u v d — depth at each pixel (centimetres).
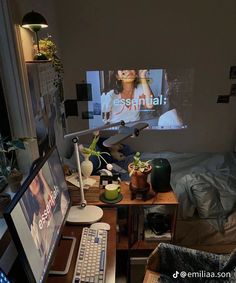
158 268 143
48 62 183
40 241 95
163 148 328
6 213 76
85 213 151
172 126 318
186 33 281
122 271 192
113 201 164
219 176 245
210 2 270
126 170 250
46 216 104
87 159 174
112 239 134
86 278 108
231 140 326
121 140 129
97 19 274
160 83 300
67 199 138
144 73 295
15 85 144
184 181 224
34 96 163
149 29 279
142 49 286
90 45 283
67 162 219
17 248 79
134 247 180
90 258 118
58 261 118
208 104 310
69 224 145
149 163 176
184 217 209
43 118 183
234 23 278
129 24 277
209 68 295
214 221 206
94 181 176
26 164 157
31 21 141
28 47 159
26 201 89
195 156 308
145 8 271
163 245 138
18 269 104
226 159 293
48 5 230
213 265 135
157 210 197
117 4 270
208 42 285
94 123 311
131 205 165
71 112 305
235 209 212
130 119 312
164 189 175
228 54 289
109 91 300
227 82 300
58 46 267
